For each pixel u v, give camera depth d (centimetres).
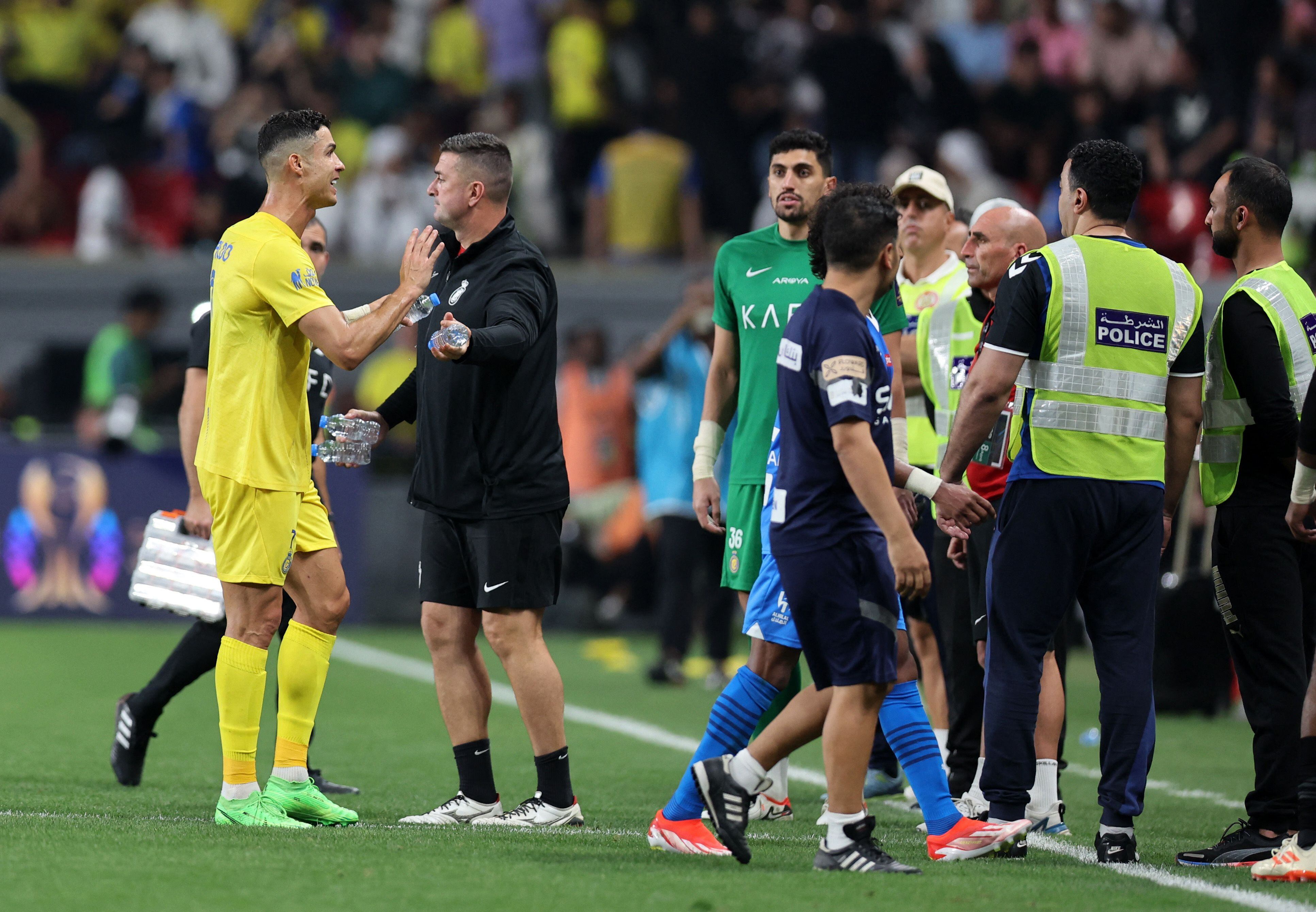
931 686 2316
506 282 1900
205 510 2158
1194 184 5269
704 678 3997
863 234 1612
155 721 2191
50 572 4675
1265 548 1811
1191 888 1568
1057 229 5372
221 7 6544
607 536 4862
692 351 3800
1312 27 5297
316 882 1489
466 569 1939
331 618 1911
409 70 6406
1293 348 1822
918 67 6012
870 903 1454
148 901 1400
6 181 6091
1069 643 4762
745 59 5906
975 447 1756
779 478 1639
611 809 2083
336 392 5019
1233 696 3512
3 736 2653
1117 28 5675
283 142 1839
